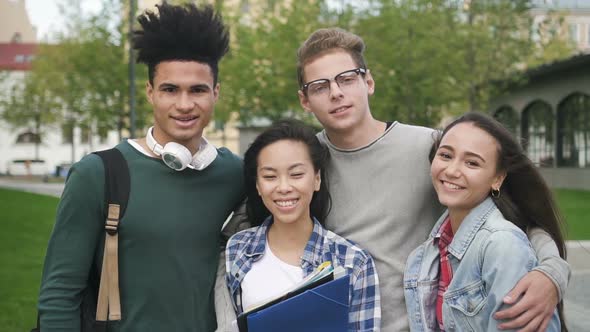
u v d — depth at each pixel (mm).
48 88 30859
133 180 2486
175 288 2484
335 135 2883
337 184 2883
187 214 2537
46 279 2430
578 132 23891
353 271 2654
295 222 2727
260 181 2695
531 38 20375
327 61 2805
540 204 2607
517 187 2617
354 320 2619
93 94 25438
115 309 2418
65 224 2424
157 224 2467
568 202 16844
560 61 20859
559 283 2217
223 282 2686
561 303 2492
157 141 2639
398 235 2795
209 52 2578
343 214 2859
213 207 2635
